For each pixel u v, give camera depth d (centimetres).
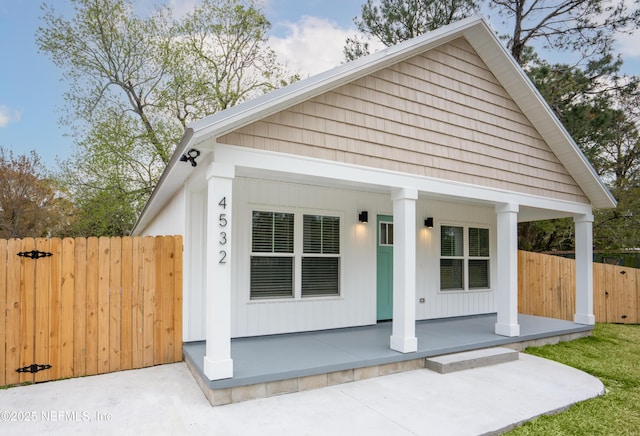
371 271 713
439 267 823
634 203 1438
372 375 489
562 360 604
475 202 823
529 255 1041
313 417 368
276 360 469
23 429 338
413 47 546
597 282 1034
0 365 443
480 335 650
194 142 383
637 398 453
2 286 450
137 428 340
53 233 1703
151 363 519
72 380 464
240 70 1644
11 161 1638
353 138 504
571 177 783
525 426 371
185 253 547
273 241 621
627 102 1511
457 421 368
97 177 1425
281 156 445
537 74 1338
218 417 363
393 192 557
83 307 486
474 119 638
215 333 396
